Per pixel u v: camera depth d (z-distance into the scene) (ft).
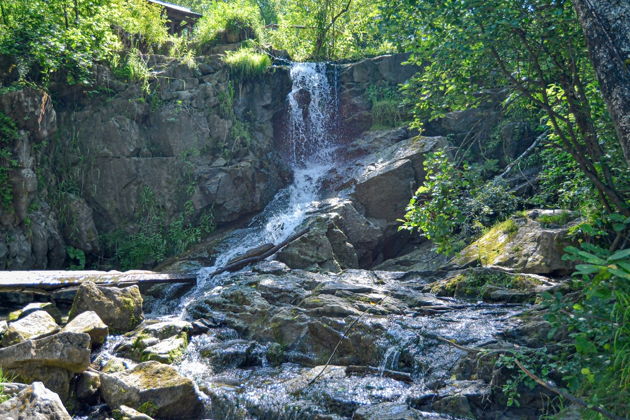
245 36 58.03
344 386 20.27
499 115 47.80
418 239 45.14
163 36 53.72
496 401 17.30
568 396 13.14
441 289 30.35
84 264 43.42
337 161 54.60
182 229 46.47
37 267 40.09
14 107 39.09
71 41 43.57
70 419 15.80
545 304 16.02
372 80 59.26
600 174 22.58
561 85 23.24
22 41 41.50
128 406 19.34
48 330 23.88
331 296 28.30
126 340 25.76
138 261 44.32
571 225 30.27
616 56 12.65
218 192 47.14
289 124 56.39
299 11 69.15
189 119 48.06
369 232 42.88
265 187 50.06
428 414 17.33
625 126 12.54
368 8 65.72
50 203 42.80
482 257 33.22
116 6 48.75
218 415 20.45
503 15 20.42
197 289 37.27
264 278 33.19
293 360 24.91
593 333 15.23
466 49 21.43
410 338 22.39
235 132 49.80
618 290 13.84
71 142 44.91
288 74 55.06
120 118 46.01
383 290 29.73
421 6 21.77
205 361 24.44
